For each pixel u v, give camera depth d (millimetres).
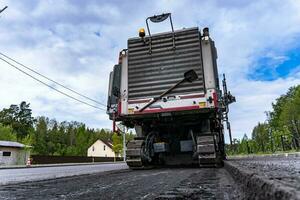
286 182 1246
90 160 48156
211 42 8008
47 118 114688
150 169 7637
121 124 8539
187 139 8461
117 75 8406
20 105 90688
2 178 6461
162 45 8102
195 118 8000
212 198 2102
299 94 64062
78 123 120875
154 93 7855
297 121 63906
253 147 83625
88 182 3992
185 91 7625
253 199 1620
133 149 7836
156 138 8562
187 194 2365
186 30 8000
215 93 7465
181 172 5684
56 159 40219
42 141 94500
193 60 7777
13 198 2484
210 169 6629
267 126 82938
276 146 69688
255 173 1912
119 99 8172
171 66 7891
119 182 3814
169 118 8008
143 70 8094
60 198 2389
